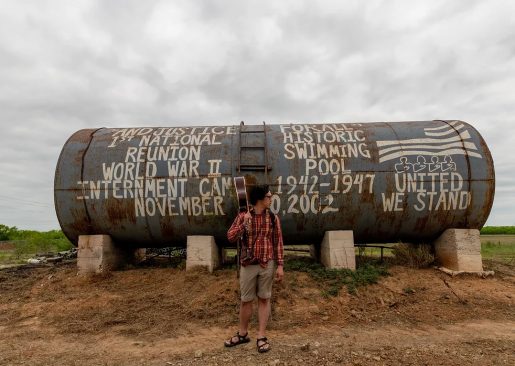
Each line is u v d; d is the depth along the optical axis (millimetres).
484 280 7172
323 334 5180
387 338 4996
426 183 7461
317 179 7430
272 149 7664
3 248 20828
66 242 17500
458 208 7488
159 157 7680
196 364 4180
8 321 5957
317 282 6883
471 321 5734
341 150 7641
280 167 7484
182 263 7891
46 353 4668
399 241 8281
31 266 10320
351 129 8070
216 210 7438
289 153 7602
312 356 4289
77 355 4590
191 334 5238
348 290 6629
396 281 7051
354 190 7418
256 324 5539
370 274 7113
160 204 7484
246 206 4953
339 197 7422
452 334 5176
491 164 7633
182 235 7762
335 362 4117
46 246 17875
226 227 7570
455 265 7438
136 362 4328
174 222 7578
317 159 7543
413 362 4105
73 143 8117
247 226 4613
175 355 4504
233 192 7391
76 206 7621
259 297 4605
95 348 4824
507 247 19172
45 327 5660
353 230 7684
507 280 7254
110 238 7871
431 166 7520
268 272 4594
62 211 7676
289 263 7895
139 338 5145
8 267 10797
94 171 7672
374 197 7430
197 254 7496
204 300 6320
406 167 7512
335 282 6867
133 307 6277
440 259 7863
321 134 7930
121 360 4406
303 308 6094
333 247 7480
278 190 7398
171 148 7777
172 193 7477
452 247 7531
